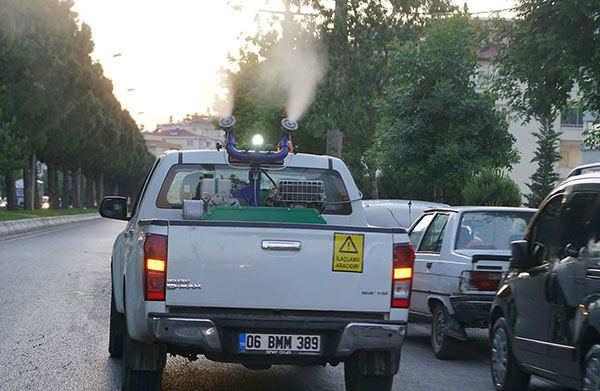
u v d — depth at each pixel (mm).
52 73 56000
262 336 7027
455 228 11672
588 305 7082
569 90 15391
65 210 81750
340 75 38656
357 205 9227
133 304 7199
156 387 7535
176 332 6871
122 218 10250
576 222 7648
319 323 7031
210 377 9594
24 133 56062
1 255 25938
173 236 6926
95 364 9750
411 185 43375
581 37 14648
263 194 9172
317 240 7062
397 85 27266
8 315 13414
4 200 134875
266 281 6992
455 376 10039
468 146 25125
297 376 9789
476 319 10797
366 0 38562
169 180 8953
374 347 7109
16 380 8797
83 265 23016
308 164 9312
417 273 12172
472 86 26000
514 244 8383
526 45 15258
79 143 77188
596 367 6906
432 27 26781
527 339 8336
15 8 52625
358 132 41469
